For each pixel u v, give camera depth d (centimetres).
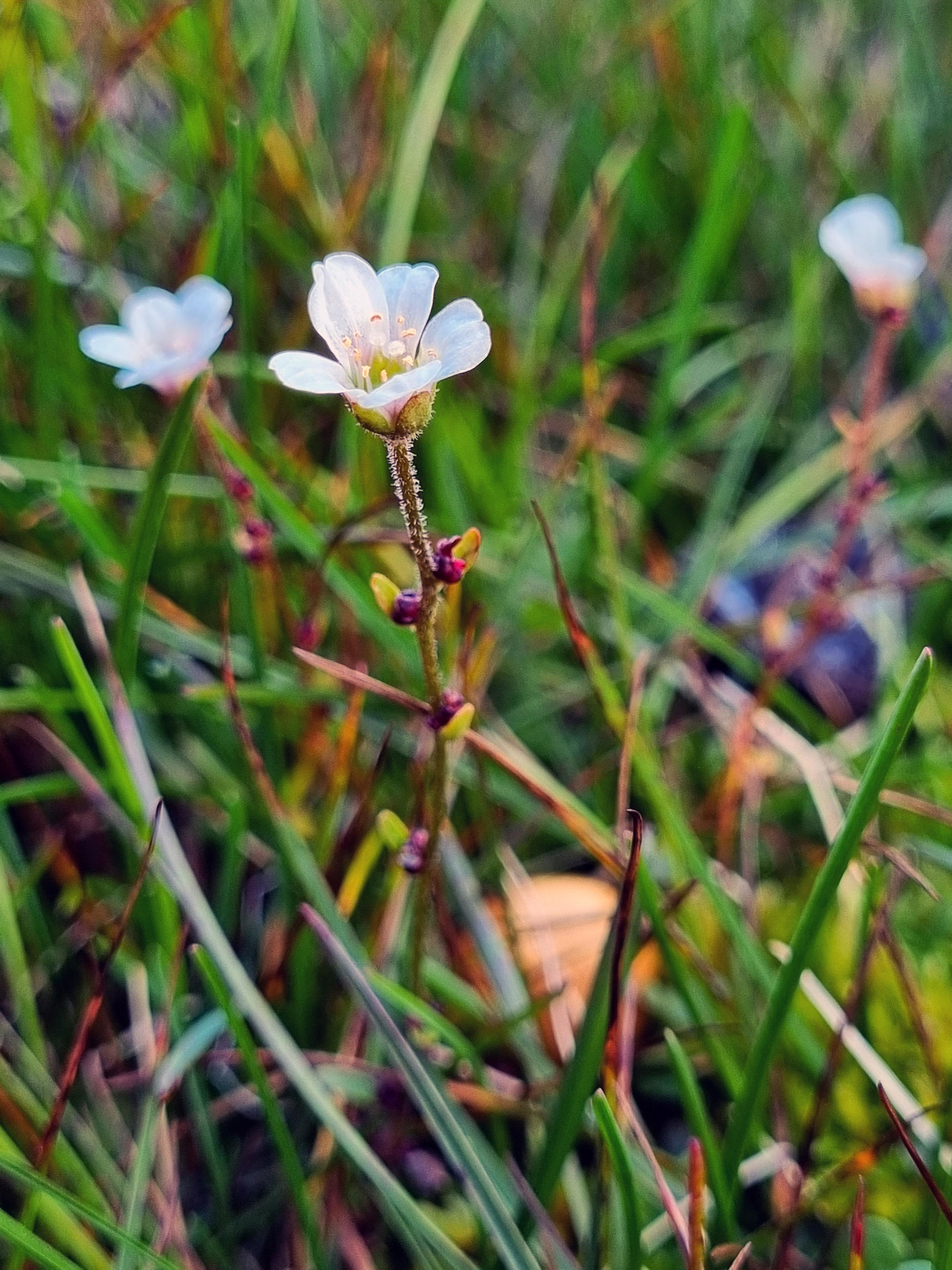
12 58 25
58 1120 21
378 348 20
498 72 35
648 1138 23
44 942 24
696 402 31
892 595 28
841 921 24
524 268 30
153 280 29
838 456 28
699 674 26
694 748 27
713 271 31
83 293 28
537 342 29
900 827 25
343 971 21
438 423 26
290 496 26
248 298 25
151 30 25
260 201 28
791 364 30
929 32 37
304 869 22
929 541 28
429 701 20
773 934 24
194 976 24
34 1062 22
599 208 24
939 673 27
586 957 24
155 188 29
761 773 26
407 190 27
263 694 24
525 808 25
